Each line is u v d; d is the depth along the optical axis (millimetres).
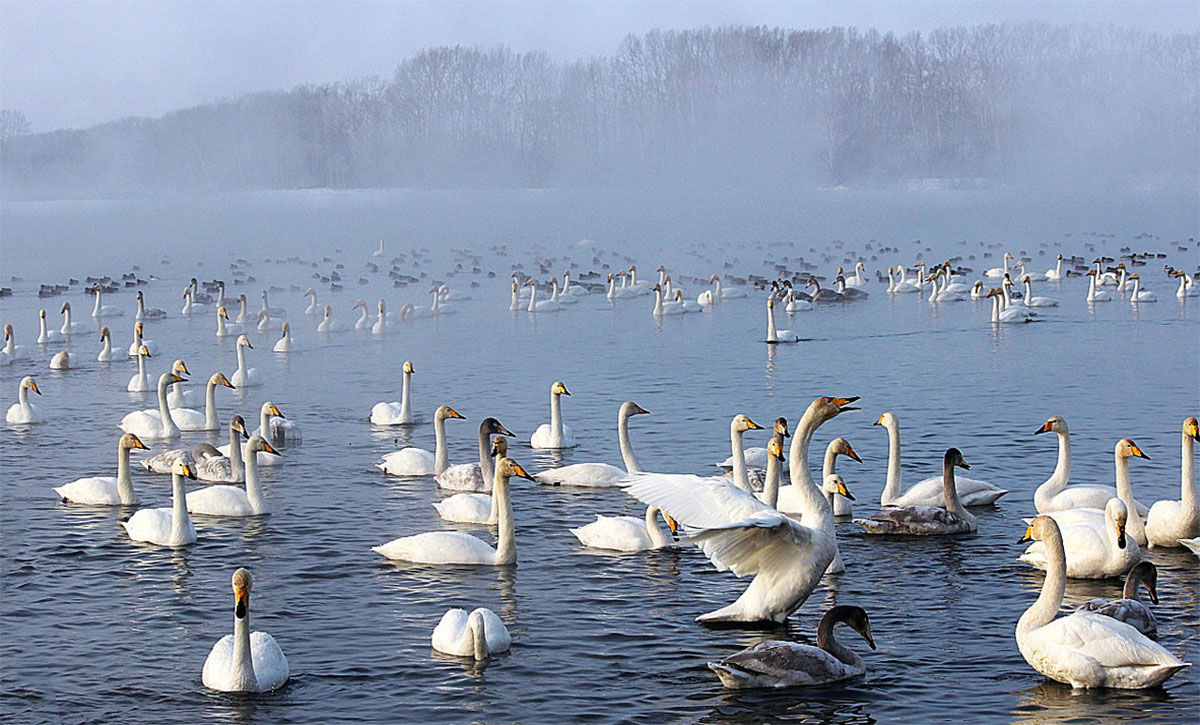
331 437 37750
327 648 20719
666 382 47562
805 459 20844
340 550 25844
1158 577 23312
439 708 18500
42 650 20766
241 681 18969
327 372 51969
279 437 36344
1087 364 50094
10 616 22281
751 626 21125
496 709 18453
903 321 67812
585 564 24719
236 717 18266
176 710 18500
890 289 85125
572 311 77500
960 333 61781
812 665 18969
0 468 33906
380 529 27406
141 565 24969
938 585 23312
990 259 111625
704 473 32000
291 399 45094
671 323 69375
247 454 28625
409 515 28562
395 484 31469
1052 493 26859
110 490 29484
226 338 64812
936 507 26969
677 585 23422
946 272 87688
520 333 65312
